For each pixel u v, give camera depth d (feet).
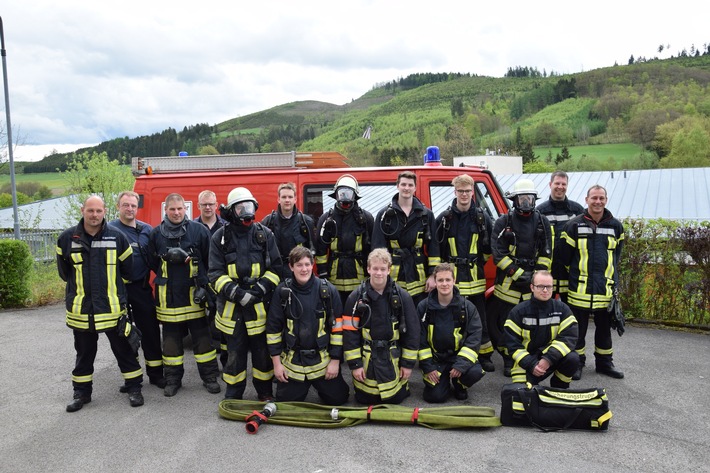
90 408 16.30
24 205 95.14
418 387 17.51
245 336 16.28
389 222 17.42
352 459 12.76
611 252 18.06
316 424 14.47
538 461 12.52
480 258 18.31
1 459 13.16
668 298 25.44
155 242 17.20
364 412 14.69
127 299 17.08
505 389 14.64
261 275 15.97
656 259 25.25
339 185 17.51
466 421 14.10
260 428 14.56
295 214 18.08
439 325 16.01
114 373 19.67
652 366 19.43
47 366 20.67
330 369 15.44
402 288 16.94
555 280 19.24
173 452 13.32
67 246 15.71
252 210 15.67
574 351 15.96
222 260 15.94
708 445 13.32
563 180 19.71
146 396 17.22
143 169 23.90
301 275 15.26
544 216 18.06
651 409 15.53
